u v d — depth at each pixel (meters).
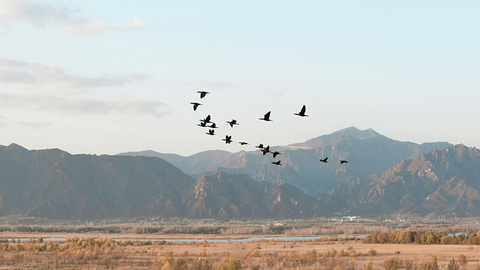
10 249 156.25
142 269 101.31
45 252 148.25
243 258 125.38
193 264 93.44
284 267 101.25
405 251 144.50
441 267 98.81
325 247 174.62
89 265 109.00
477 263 106.44
